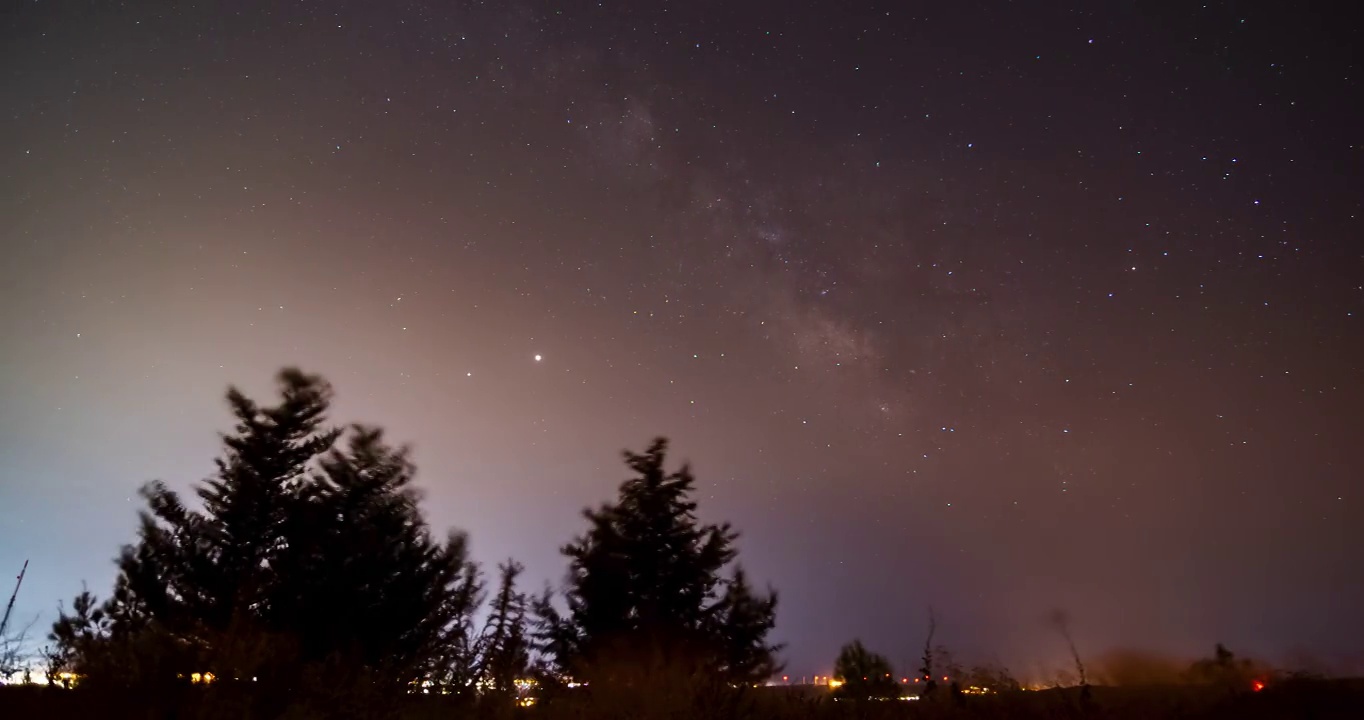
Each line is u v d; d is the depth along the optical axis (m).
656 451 16.64
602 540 15.89
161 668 9.30
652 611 14.70
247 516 16.22
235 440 17.06
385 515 16.77
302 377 17.91
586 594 15.41
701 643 14.60
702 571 15.46
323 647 14.67
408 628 15.80
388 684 11.05
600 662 13.42
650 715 11.05
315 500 16.44
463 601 16.66
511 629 14.69
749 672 14.69
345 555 15.84
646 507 16.06
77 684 9.12
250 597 14.95
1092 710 13.32
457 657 13.14
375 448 17.28
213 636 13.78
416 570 16.41
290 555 15.83
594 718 11.10
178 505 16.19
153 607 15.12
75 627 12.44
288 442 17.25
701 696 11.12
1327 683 14.96
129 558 15.59
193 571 15.42
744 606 15.34
